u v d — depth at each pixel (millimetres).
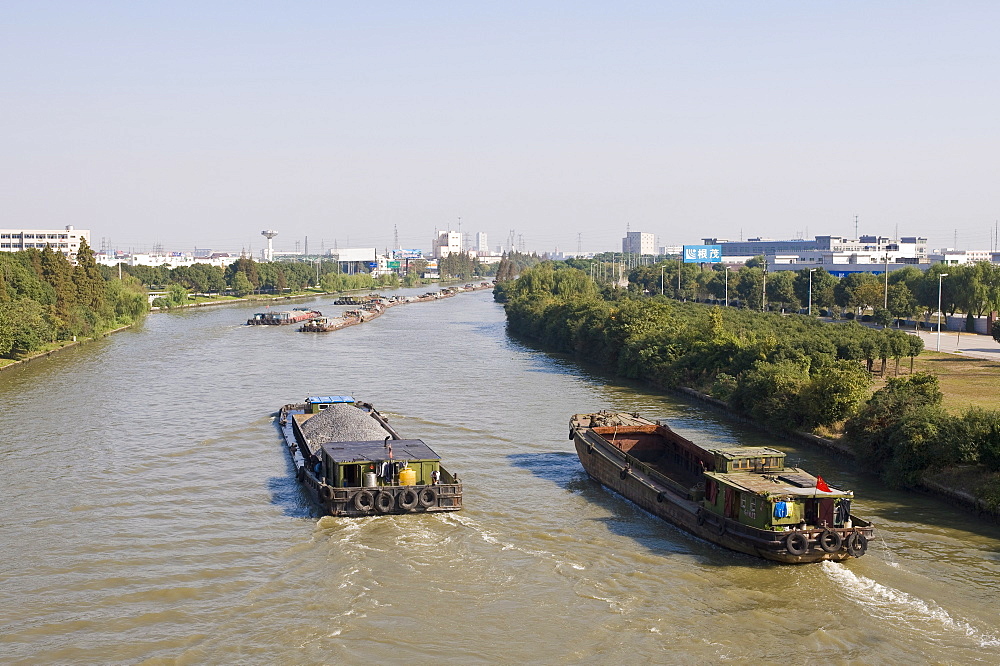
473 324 198375
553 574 46594
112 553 49156
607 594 44250
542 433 78312
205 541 51000
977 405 81750
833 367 76125
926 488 59156
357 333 174875
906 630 40219
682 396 98375
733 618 41531
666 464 65625
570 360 130500
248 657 38094
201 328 184000
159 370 116812
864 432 65750
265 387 103062
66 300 156500
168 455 69875
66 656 38000
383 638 39750
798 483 49781
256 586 44906
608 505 58094
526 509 57031
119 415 85062
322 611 42250
